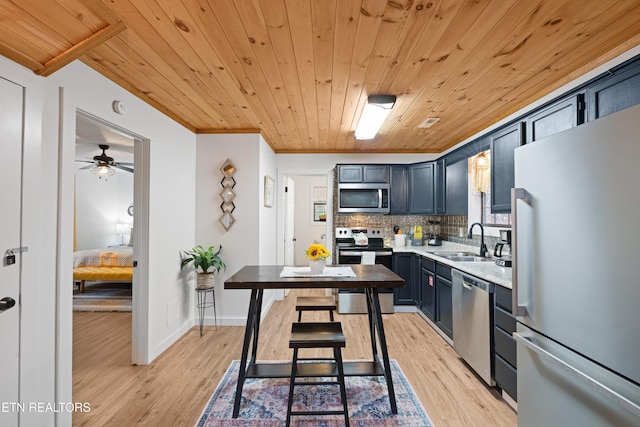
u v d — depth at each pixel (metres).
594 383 1.03
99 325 3.62
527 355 1.44
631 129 0.94
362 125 3.20
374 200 4.53
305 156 4.80
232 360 2.72
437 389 2.27
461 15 1.49
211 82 2.29
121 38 1.71
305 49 1.81
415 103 2.70
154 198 2.74
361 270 2.38
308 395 2.20
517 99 2.60
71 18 1.36
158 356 2.79
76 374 2.48
